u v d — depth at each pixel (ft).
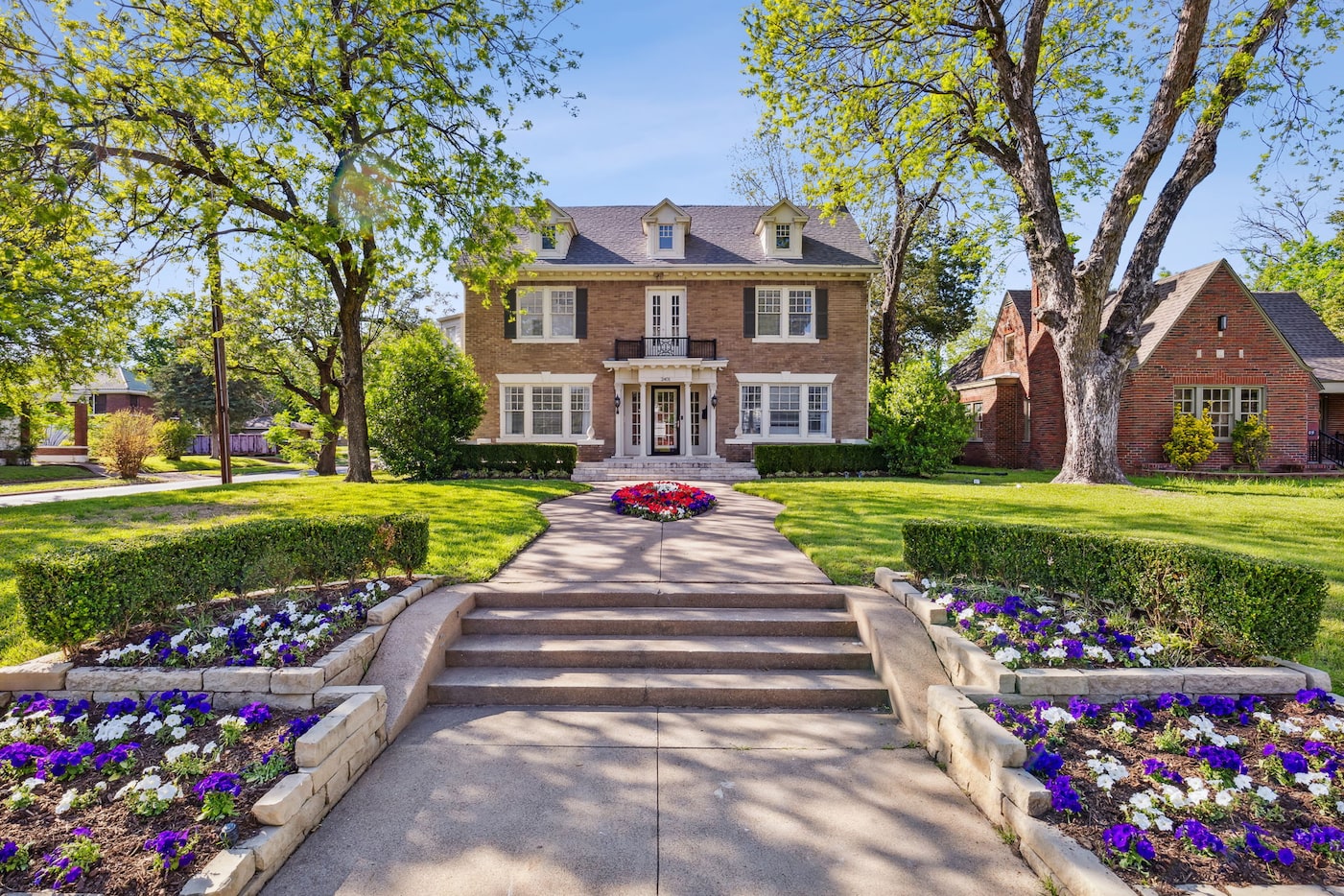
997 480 57.16
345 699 12.78
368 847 10.22
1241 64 39.73
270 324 75.77
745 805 11.44
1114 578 16.10
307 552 17.92
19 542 25.76
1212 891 8.09
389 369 56.39
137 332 50.67
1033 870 9.56
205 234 42.73
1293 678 12.75
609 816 11.10
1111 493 41.57
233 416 125.49
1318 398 73.15
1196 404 66.69
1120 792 10.08
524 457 58.75
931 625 16.22
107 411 132.87
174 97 35.35
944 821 10.94
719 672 16.71
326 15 41.19
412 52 40.63
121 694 12.91
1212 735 11.02
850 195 52.21
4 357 52.11
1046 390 73.51
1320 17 39.01
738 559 24.61
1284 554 24.08
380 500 38.65
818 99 50.21
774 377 68.64
